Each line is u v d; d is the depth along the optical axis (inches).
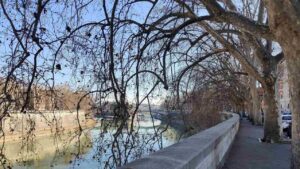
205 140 361.7
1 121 322.3
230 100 2332.7
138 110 437.7
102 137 401.7
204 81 1168.8
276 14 429.7
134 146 411.8
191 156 247.1
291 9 421.1
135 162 207.9
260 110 1910.7
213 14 540.4
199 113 900.6
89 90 411.8
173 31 534.6
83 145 402.9
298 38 425.7
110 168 390.6
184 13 585.0
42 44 351.6
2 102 321.1
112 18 420.8
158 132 459.5
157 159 218.5
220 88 1514.5
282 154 667.4
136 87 452.4
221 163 483.5
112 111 405.1
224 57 1147.3
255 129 1497.3
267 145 836.0
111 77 408.2
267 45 1021.2
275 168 515.2
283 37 435.2
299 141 443.8
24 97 332.8
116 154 393.4
